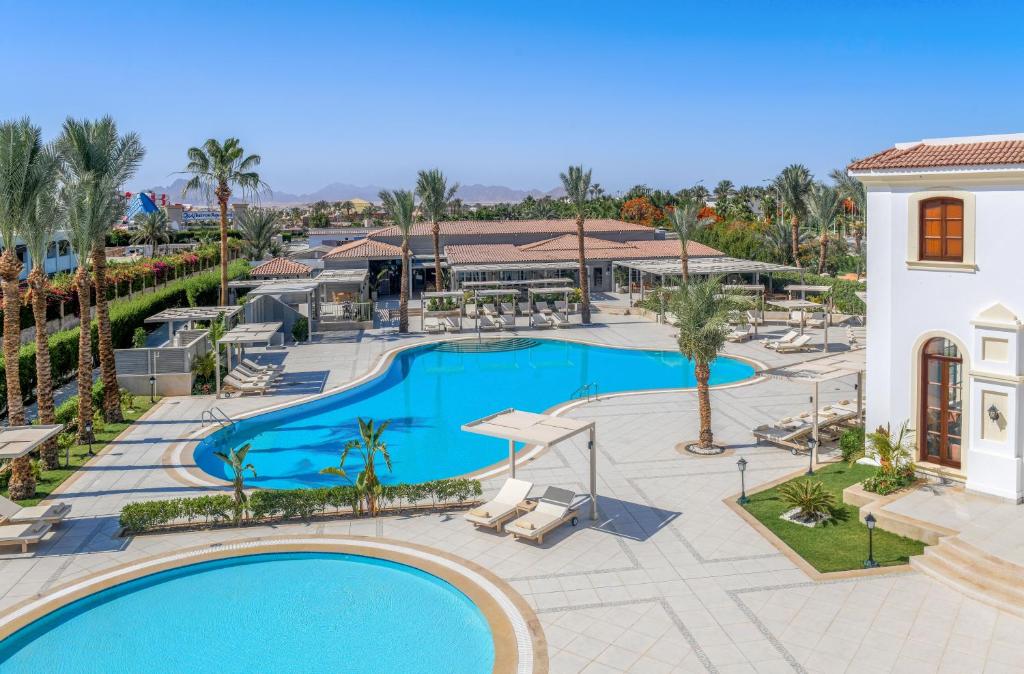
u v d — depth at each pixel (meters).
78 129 24.64
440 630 13.84
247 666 12.75
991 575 14.41
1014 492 17.19
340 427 28.36
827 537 16.83
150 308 44.56
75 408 27.16
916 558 15.45
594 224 76.06
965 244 17.92
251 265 72.62
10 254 20.56
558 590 14.92
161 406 30.44
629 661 12.50
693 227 48.00
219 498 18.48
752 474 21.27
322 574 16.11
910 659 12.29
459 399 32.56
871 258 20.05
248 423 28.61
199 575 16.16
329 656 13.01
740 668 12.23
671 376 36.47
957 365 18.56
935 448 19.25
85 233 25.06
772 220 89.75
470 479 21.05
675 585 15.00
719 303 23.03
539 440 17.48
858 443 21.34
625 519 18.38
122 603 14.98
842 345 41.19
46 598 14.81
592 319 53.34
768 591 14.64
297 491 18.78
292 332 46.19
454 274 61.56
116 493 20.77
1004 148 18.17
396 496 18.92
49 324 40.72
